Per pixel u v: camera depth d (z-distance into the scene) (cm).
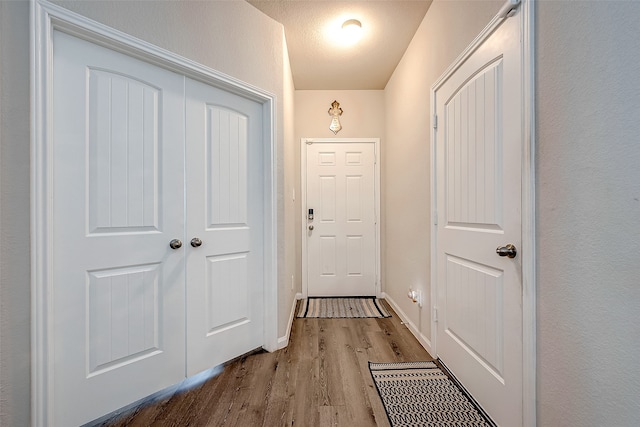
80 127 117
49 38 105
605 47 75
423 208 201
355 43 232
